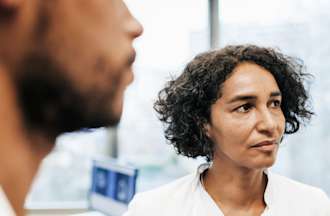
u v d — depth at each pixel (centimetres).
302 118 127
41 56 23
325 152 287
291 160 289
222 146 105
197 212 108
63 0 23
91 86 24
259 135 100
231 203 110
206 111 109
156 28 298
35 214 304
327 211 109
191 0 299
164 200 112
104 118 25
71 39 23
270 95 104
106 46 25
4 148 23
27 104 23
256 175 108
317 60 285
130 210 114
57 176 312
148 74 300
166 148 310
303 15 288
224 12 297
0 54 22
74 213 304
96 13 24
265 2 291
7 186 23
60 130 25
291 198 109
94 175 252
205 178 115
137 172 205
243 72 105
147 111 307
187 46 299
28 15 22
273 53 116
